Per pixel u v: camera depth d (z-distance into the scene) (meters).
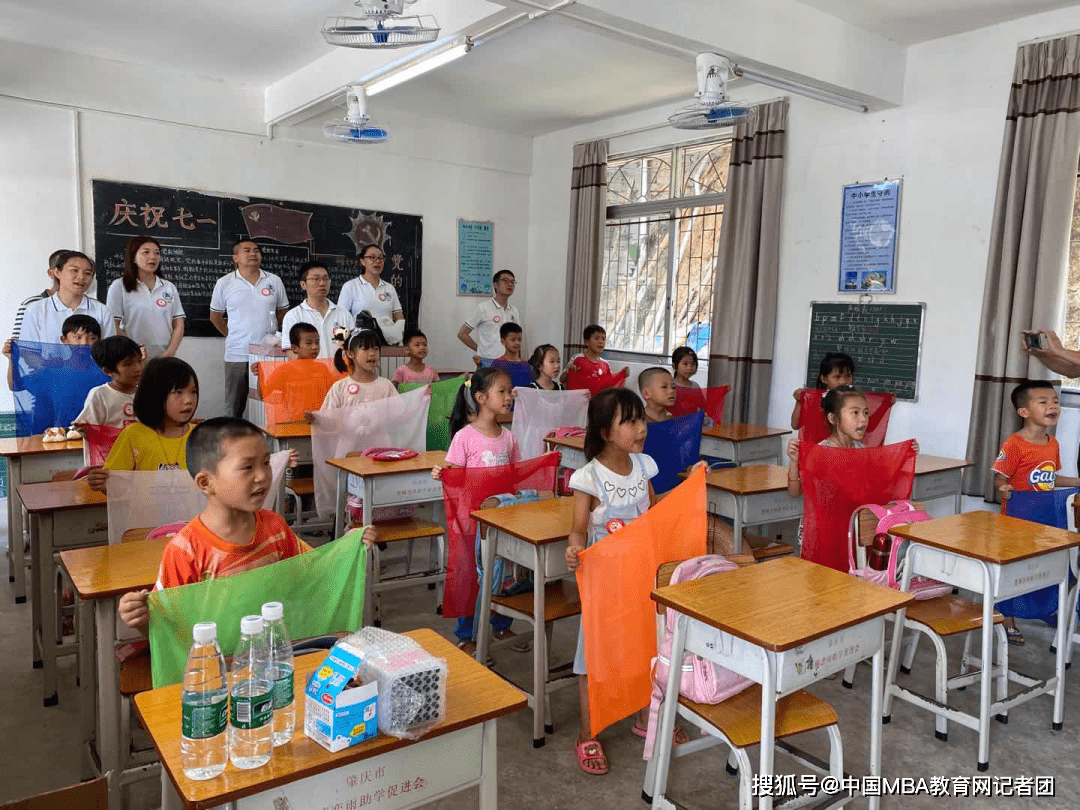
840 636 1.72
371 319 5.48
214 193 5.65
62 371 3.50
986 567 2.21
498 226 7.16
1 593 3.51
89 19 4.46
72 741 2.36
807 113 5.07
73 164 5.09
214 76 5.51
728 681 1.83
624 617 2.07
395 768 1.20
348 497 3.35
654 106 6.08
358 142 4.77
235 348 5.45
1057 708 2.52
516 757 2.31
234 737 1.10
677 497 2.15
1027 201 4.01
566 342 6.75
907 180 4.61
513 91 5.71
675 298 6.14
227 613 1.45
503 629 3.00
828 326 5.01
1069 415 4.09
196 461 1.57
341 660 1.18
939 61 4.43
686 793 2.14
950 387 4.47
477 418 3.01
